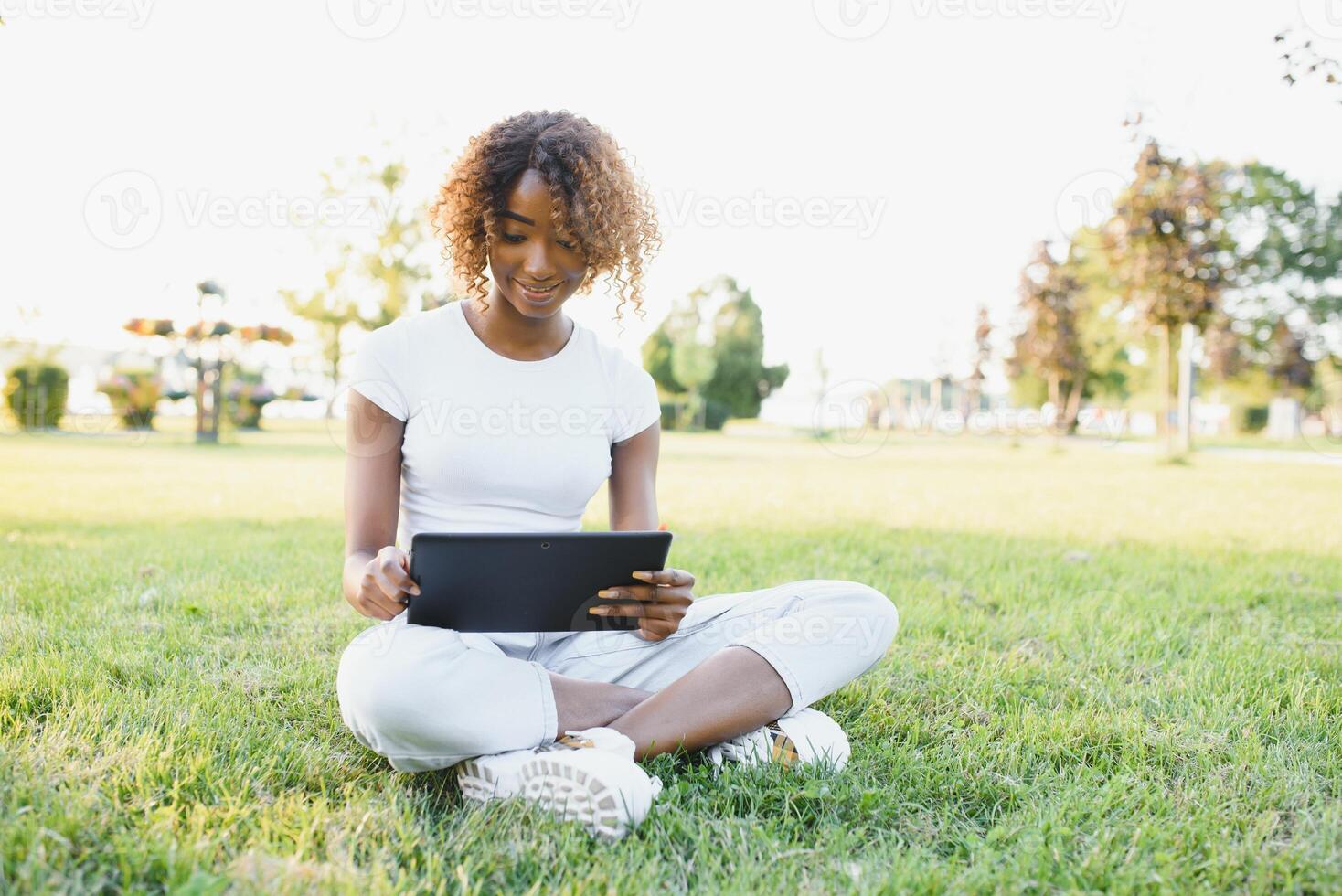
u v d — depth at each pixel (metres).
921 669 2.37
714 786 1.62
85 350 12.99
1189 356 14.42
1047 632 2.75
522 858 1.33
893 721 1.99
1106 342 20.19
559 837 1.39
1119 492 7.61
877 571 3.67
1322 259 15.16
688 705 1.68
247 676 2.18
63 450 9.95
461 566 1.54
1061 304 19.42
